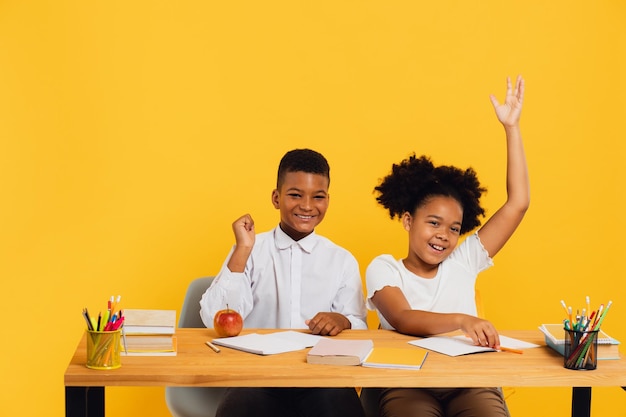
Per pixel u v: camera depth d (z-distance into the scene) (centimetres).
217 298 224
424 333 205
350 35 294
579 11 297
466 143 297
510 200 235
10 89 288
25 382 290
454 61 296
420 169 234
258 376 163
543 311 301
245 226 227
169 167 292
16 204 289
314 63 294
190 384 163
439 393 203
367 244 297
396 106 296
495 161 297
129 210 292
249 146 294
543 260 300
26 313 290
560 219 300
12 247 289
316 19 293
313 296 246
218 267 294
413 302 229
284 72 293
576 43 297
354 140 295
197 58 292
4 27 287
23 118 288
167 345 182
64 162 290
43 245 290
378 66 295
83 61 289
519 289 300
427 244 228
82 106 289
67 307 291
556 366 174
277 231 249
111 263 292
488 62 296
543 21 297
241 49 292
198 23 291
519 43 297
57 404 291
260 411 187
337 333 206
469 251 238
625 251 301
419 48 295
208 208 293
